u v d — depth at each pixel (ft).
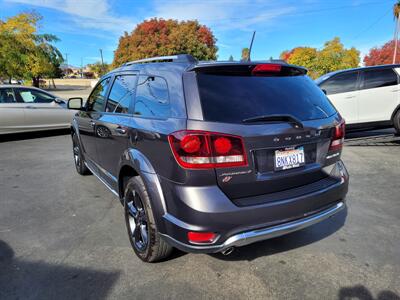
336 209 9.23
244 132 7.48
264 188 8.00
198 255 9.86
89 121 13.94
